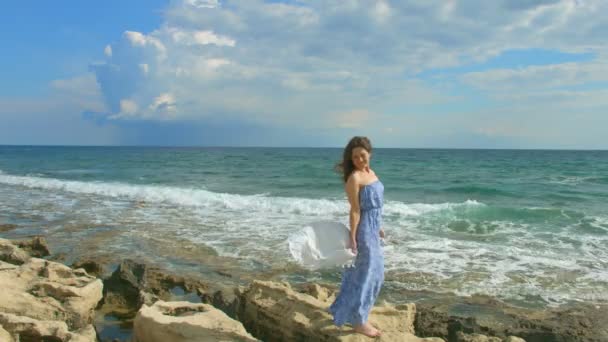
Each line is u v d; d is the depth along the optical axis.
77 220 13.53
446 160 63.25
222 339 4.51
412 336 4.40
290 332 5.01
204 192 19.83
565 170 41.66
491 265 8.80
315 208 15.65
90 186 22.73
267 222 13.10
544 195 21.66
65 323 5.22
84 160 58.72
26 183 24.45
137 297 6.96
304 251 4.10
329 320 4.83
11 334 4.78
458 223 13.23
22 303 5.60
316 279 7.99
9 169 39.72
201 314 5.09
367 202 4.00
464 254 9.58
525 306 6.85
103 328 6.10
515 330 5.84
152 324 4.89
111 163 51.25
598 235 11.69
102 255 9.52
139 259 9.20
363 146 3.99
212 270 8.51
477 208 15.61
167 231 11.84
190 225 12.66
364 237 4.04
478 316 6.43
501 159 67.25
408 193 22.72
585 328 5.95
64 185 23.17
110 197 18.94
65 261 9.14
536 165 50.38
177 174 34.94
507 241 10.92
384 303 5.81
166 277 7.69
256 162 54.88
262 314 5.44
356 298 4.18
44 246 9.55
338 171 4.26
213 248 10.03
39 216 14.31
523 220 13.87
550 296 7.23
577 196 21.17
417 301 7.04
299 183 27.14
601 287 7.62
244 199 17.67
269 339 5.32
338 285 7.56
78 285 6.30
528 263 8.94
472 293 7.35
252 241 10.65
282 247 10.07
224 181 28.77
